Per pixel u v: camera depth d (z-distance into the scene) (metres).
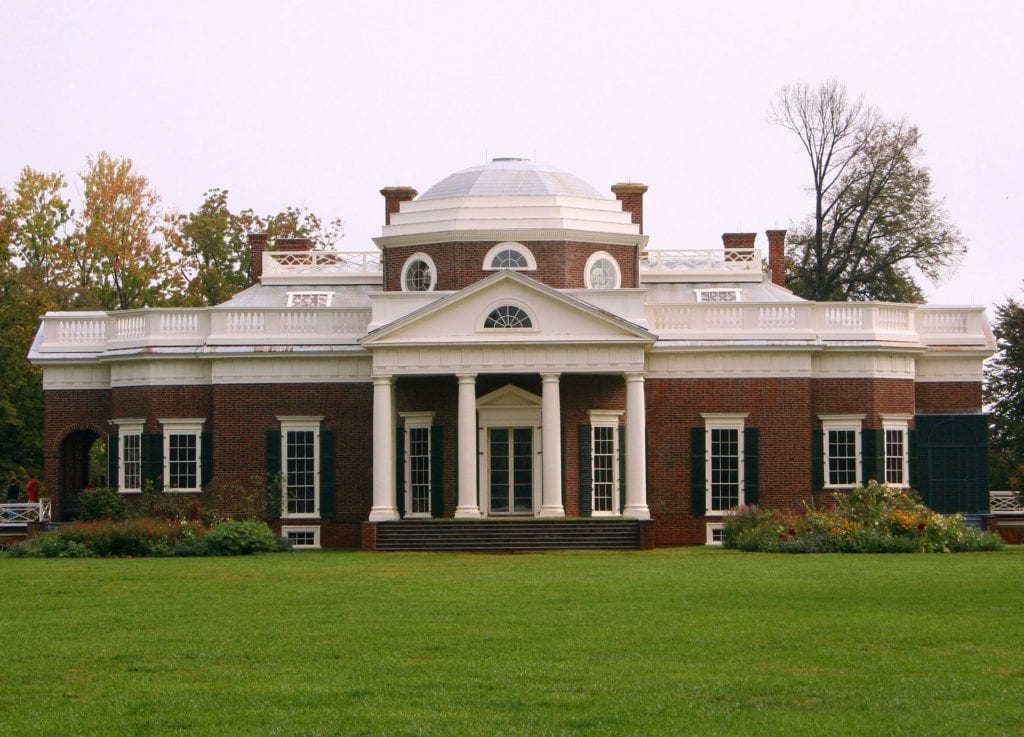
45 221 103.25
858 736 22.30
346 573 45.22
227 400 64.88
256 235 75.75
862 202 91.31
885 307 65.81
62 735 22.89
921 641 29.86
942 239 92.81
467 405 61.84
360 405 64.94
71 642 30.91
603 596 37.72
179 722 23.53
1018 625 31.72
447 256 65.94
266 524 60.12
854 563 47.03
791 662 27.78
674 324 65.00
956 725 22.86
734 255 71.94
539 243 65.75
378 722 23.33
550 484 61.66
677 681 26.14
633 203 72.31
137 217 103.62
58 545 54.12
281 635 31.48
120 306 100.75
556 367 61.84
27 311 85.00
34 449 85.00
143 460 65.38
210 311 65.75
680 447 64.50
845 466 64.69
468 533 59.47
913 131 92.44
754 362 64.56
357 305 68.12
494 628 32.16
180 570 46.56
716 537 64.25
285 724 23.28
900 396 65.56
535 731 22.67
